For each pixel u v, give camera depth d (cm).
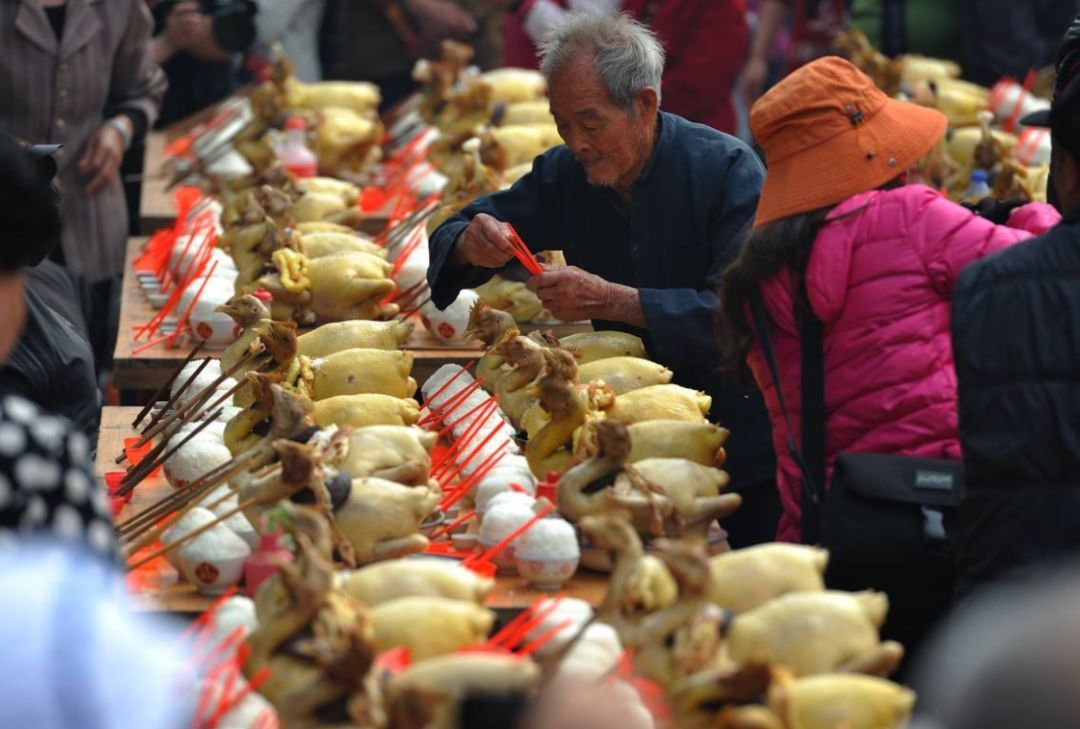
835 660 320
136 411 556
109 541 274
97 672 221
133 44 818
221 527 389
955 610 359
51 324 529
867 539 388
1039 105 886
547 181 556
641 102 513
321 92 884
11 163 276
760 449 530
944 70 941
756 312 416
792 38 1064
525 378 461
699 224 528
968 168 747
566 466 435
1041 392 350
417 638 322
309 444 404
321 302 584
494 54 1177
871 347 399
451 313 596
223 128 872
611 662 320
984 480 355
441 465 474
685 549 322
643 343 552
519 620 360
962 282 365
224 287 595
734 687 300
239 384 453
